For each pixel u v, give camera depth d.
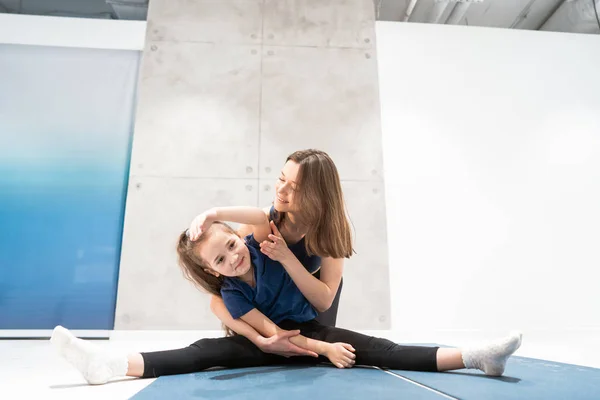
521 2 4.25
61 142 3.50
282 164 3.47
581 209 3.58
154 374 1.14
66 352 1.08
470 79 3.78
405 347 1.20
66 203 3.39
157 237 3.24
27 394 0.98
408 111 3.65
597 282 3.43
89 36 3.71
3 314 3.18
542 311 3.34
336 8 3.84
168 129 3.46
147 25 3.67
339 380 1.01
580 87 3.86
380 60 3.75
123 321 3.07
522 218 3.51
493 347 1.05
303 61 3.70
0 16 3.65
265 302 1.36
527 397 0.81
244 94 3.59
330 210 1.42
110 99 3.62
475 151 3.62
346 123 3.59
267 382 1.00
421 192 3.48
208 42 3.68
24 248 3.29
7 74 3.56
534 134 3.71
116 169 3.49
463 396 0.82
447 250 3.38
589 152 3.72
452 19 4.42
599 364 1.46
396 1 4.20
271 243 1.25
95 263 3.32
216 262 1.24
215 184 3.38
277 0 3.83
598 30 4.30
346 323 3.18
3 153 3.42
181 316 3.11
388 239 3.36
